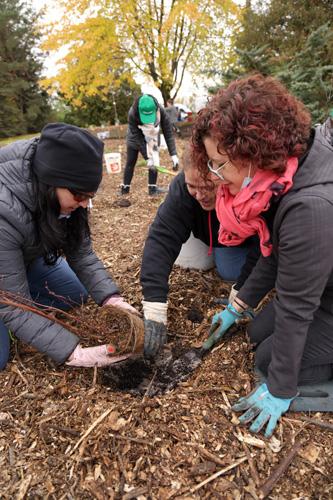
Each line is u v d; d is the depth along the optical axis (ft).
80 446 4.84
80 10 34.42
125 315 5.62
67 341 5.53
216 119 3.65
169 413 5.20
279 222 4.06
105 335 5.68
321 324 5.00
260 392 5.13
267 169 3.72
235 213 4.50
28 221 5.05
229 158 3.76
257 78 3.76
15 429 5.17
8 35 66.03
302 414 5.22
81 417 5.23
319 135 4.13
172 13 34.91
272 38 23.91
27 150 4.89
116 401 5.46
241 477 4.48
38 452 4.85
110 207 13.99
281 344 4.44
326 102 17.76
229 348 6.22
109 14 35.42
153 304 5.80
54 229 5.18
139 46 38.40
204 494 4.33
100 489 4.42
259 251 6.15
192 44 39.93
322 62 19.07
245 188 3.98
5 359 6.12
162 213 6.03
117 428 5.03
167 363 6.13
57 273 7.26
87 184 4.73
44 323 5.47
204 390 5.52
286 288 4.17
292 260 3.96
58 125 4.50
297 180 3.90
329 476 4.49
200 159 4.26
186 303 7.32
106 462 4.68
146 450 4.77
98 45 36.35
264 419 4.91
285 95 3.68
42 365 6.21
